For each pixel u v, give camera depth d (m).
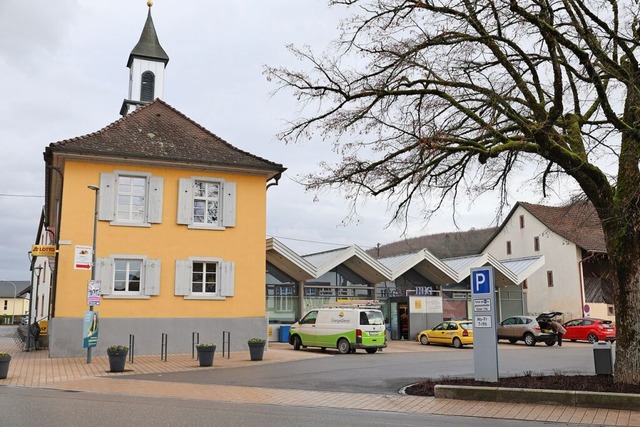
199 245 23.84
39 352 24.34
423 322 36.16
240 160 24.84
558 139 11.99
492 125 12.48
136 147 23.53
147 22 39.16
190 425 9.21
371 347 24.92
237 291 24.16
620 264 12.11
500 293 42.31
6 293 118.50
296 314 33.44
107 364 19.17
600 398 10.61
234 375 16.48
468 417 10.16
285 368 18.23
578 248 47.75
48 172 24.70
